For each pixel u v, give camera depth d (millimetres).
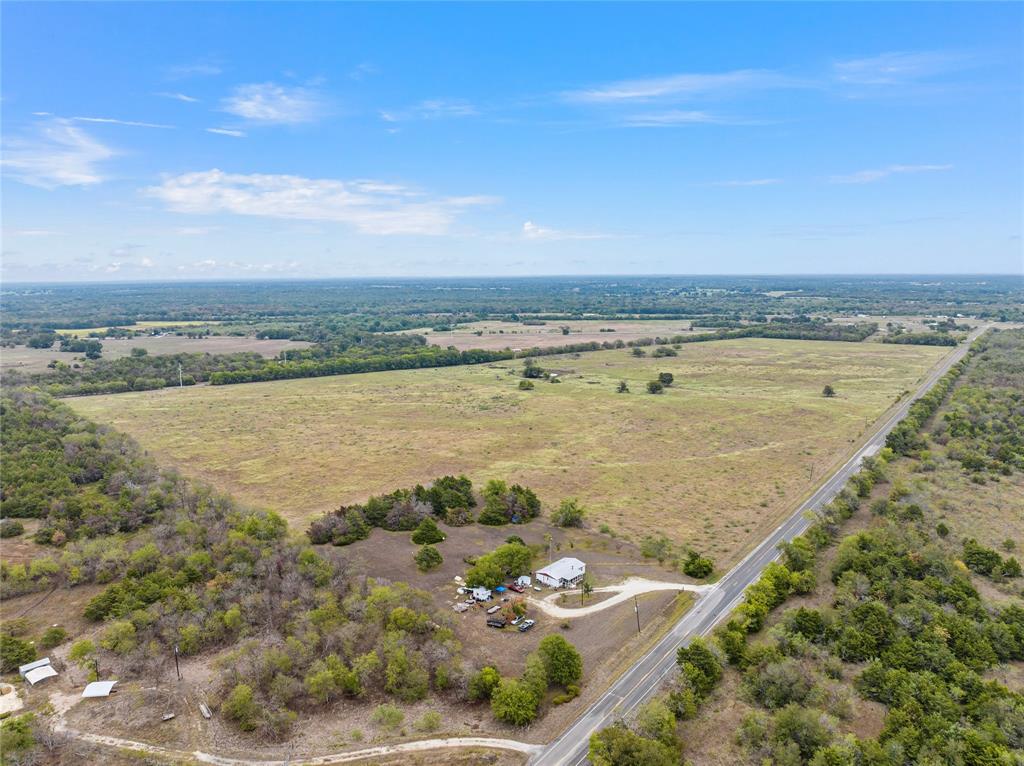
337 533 108625
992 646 74562
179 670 74500
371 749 62219
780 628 78625
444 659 73062
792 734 61250
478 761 60344
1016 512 117125
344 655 74562
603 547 106812
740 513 121562
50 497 116438
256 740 63281
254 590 88312
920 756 57656
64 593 91000
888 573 88750
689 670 69375
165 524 108875
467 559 101688
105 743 62250
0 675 72938
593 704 68250
